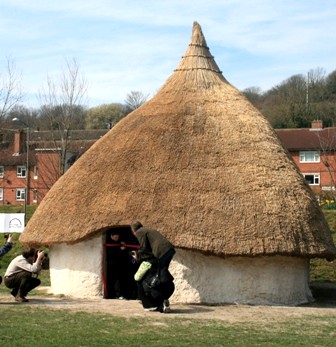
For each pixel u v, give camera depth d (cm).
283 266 1477
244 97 1738
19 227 2625
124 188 1482
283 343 998
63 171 3619
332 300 1642
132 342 967
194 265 1430
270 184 1485
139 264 1364
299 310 1371
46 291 1633
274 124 7044
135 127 1623
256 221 1420
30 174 5309
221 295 1437
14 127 5719
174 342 976
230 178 1481
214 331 1073
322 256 1469
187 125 1588
